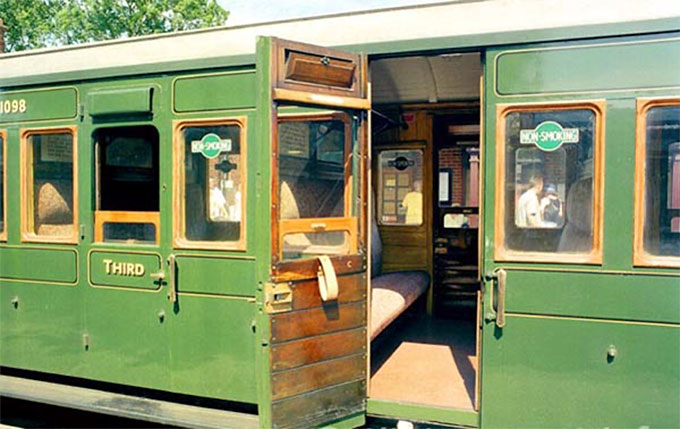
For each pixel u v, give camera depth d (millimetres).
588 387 3133
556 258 3166
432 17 3406
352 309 3457
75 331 4305
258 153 3057
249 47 3787
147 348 4051
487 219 3289
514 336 3244
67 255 4320
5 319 4574
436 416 3406
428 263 5703
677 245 3031
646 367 3049
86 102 4215
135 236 4113
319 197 3486
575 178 3172
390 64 4648
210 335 3861
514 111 3262
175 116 3953
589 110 3143
